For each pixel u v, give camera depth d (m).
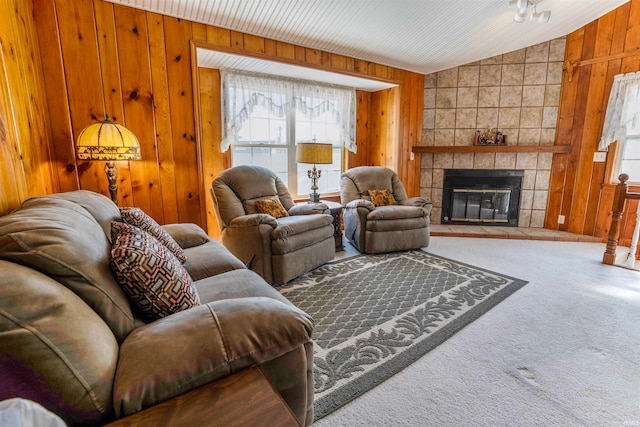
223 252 2.12
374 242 3.58
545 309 2.35
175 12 2.70
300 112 4.50
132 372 0.83
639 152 3.85
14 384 0.70
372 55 4.00
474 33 3.72
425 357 1.82
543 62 4.35
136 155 2.26
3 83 1.54
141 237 1.29
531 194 4.65
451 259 3.47
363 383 1.61
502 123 4.64
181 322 1.00
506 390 1.56
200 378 0.87
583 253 3.69
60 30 2.34
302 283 2.83
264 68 3.71
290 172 4.52
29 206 1.20
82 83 2.46
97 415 0.77
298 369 1.10
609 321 2.18
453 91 4.76
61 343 0.73
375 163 5.19
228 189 3.10
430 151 4.80
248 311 1.05
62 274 0.87
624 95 3.77
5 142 1.49
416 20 3.28
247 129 4.09
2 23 1.61
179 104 2.87
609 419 1.39
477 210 4.93
